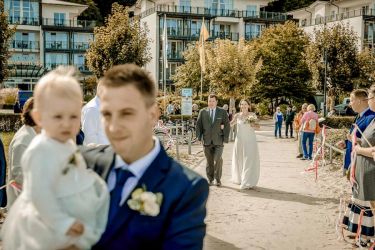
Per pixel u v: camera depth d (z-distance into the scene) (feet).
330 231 21.93
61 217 6.54
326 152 50.21
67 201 6.68
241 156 34.37
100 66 117.50
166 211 6.28
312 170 42.45
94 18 250.37
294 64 148.66
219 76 126.72
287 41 148.15
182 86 161.89
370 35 165.89
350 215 20.18
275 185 34.60
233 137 77.25
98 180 6.93
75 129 7.27
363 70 122.01
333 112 112.78
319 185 34.53
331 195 30.68
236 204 27.76
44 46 192.54
